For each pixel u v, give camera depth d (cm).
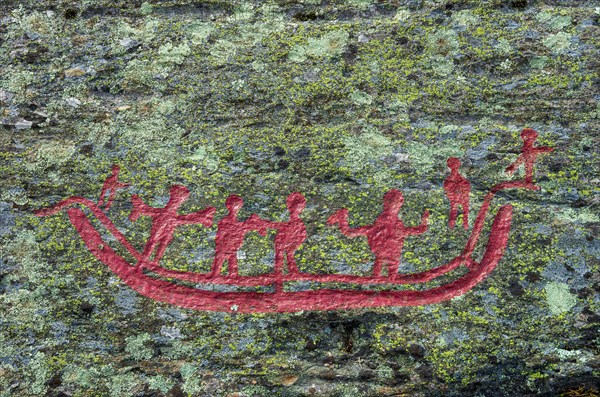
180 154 231
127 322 207
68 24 254
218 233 219
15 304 209
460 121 233
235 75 244
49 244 217
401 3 255
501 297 208
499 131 231
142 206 223
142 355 203
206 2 256
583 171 224
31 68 245
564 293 206
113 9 256
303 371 201
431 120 234
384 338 204
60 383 199
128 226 220
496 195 222
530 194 222
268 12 255
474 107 235
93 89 242
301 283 212
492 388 196
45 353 203
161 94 241
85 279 213
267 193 224
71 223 220
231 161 229
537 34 247
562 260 211
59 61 247
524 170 225
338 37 250
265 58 247
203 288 212
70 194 224
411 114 235
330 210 221
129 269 214
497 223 218
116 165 229
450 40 247
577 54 242
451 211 220
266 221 220
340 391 199
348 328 206
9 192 224
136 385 199
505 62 242
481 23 250
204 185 226
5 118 236
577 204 219
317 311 209
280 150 231
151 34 252
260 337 206
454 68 242
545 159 227
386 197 223
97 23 254
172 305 210
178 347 204
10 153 231
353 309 209
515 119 232
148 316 208
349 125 234
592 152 226
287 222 220
